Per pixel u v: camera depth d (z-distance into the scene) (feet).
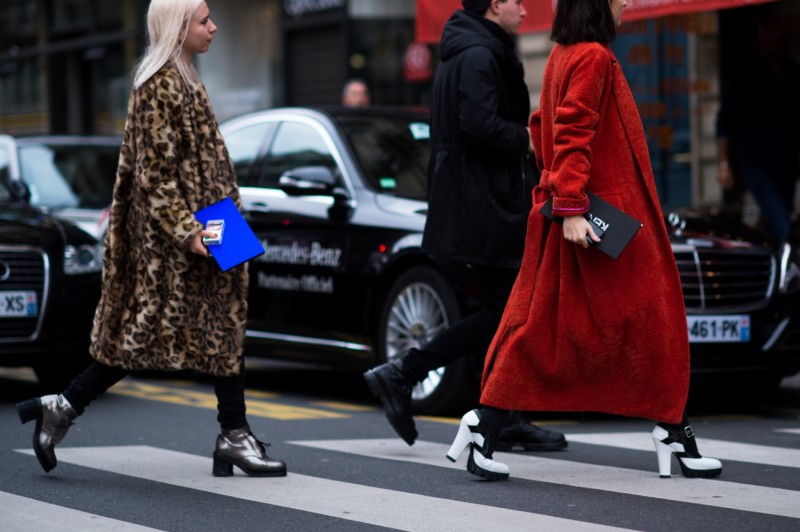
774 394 48.44
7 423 42.42
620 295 29.99
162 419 43.47
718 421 44.01
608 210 29.55
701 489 30.19
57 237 48.62
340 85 98.94
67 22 134.21
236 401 32.32
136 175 31.30
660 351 30.32
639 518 27.02
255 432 40.40
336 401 49.47
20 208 51.65
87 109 132.16
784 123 65.82
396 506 28.48
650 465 33.81
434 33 69.46
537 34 81.92
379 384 35.83
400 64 97.09
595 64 29.73
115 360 31.94
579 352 30.40
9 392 52.08
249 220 50.78
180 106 31.24
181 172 31.40
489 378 31.19
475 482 31.40
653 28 72.08
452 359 35.96
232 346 31.86
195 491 30.40
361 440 38.68
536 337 30.48
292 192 48.65
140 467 33.73
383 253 45.60
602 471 32.83
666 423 31.53
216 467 32.48
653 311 30.12
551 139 30.99
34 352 47.78
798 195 67.72
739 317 44.42
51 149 66.18
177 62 31.58
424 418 43.62
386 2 97.35
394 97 97.30
